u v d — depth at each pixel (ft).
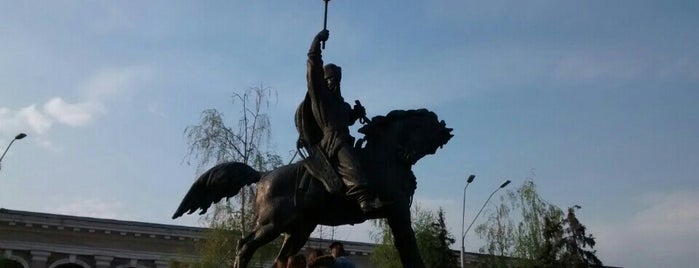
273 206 25.76
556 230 155.53
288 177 26.09
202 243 112.57
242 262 25.73
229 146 102.58
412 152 25.75
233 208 102.63
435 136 26.55
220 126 103.40
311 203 25.49
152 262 146.30
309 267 23.41
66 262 141.69
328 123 25.89
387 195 24.89
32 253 139.03
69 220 142.31
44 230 141.38
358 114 26.84
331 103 26.04
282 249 26.37
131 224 145.59
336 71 26.66
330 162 25.44
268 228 25.72
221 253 100.58
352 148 25.48
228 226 101.35
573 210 171.22
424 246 141.08
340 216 26.03
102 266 143.33
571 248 165.78
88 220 143.54
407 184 25.72
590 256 169.68
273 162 104.53
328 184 25.07
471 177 127.54
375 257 136.56
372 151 25.76
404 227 25.11
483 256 154.51
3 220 137.80
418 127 26.45
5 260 128.16
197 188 26.84
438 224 147.74
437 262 141.18
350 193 24.70
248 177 26.99
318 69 25.89
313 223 26.27
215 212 103.04
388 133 26.17
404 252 25.22
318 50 26.07
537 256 149.48
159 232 146.72
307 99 26.66
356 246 156.97
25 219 139.44
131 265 145.18
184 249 145.38
